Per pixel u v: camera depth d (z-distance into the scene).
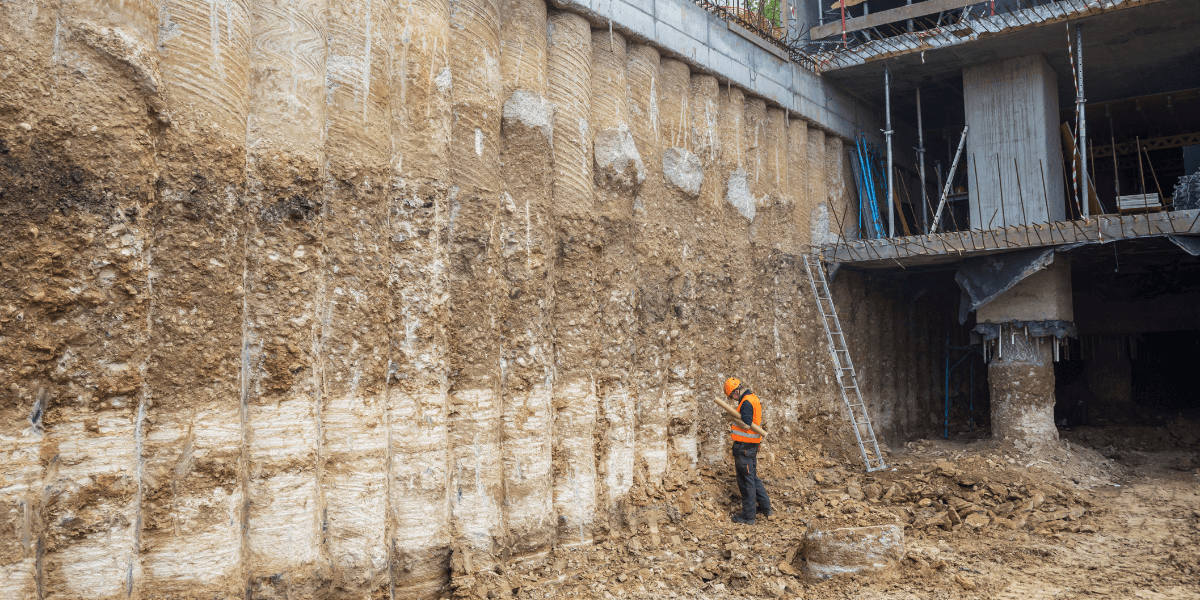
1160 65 14.98
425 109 7.20
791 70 13.78
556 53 8.94
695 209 11.02
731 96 12.03
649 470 9.71
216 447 5.36
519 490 7.85
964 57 14.40
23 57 4.62
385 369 6.73
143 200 5.10
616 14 9.70
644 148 10.20
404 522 6.77
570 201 8.77
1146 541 8.92
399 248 6.98
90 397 4.79
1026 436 12.90
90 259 4.81
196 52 5.42
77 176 4.76
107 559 4.79
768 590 7.23
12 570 4.44
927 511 10.00
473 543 7.25
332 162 6.41
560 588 7.34
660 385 9.99
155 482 5.12
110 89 4.93
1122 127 18.47
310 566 5.93
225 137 5.57
